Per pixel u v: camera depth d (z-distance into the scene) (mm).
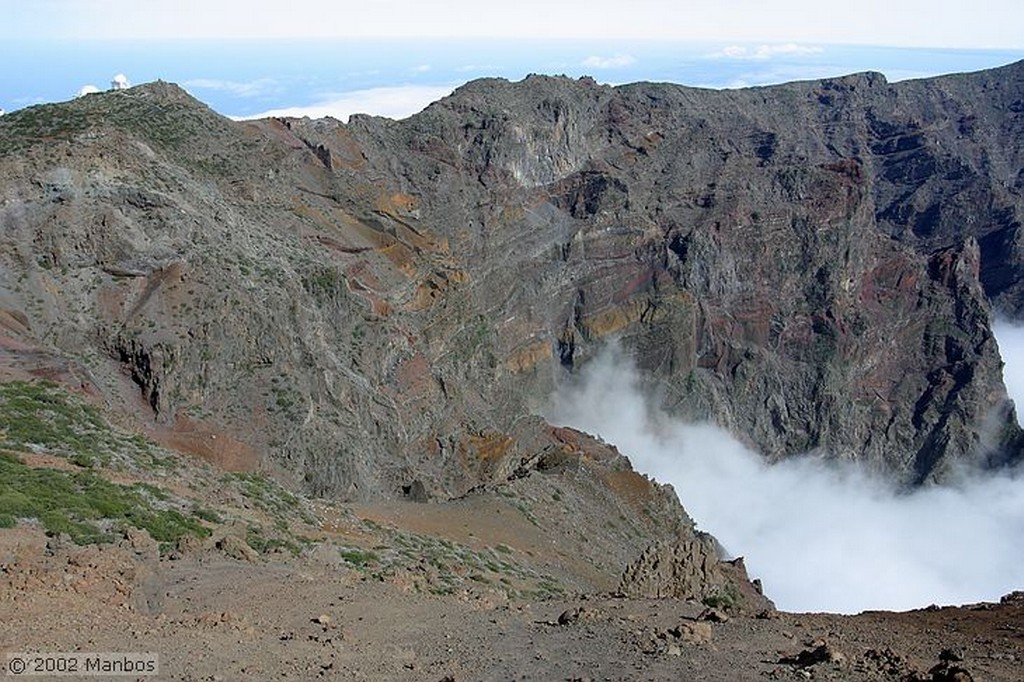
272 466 66688
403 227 134125
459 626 30609
